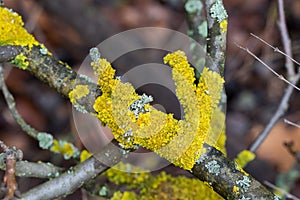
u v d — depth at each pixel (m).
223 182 0.40
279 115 0.52
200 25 0.51
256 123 0.81
